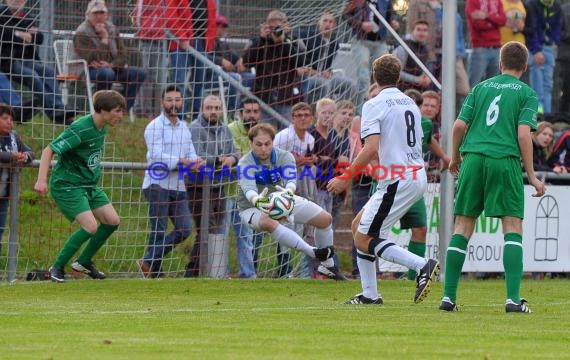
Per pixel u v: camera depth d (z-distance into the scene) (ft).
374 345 61.82
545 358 57.26
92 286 107.34
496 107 82.64
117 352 57.72
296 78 134.92
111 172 129.70
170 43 134.10
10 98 125.70
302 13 137.08
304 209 113.19
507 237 83.05
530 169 81.92
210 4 133.49
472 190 83.05
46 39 131.13
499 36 146.61
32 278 115.96
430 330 70.03
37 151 136.46
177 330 69.26
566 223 132.98
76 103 132.98
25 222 132.57
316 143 124.67
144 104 145.89
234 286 110.01
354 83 135.54
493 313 82.74
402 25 143.33
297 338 64.90
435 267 86.38
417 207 109.50
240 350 58.85
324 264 115.14
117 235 130.21
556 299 101.35
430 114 123.44
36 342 62.23
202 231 121.39
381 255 88.22
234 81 132.57
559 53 154.61
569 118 147.43
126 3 140.87
